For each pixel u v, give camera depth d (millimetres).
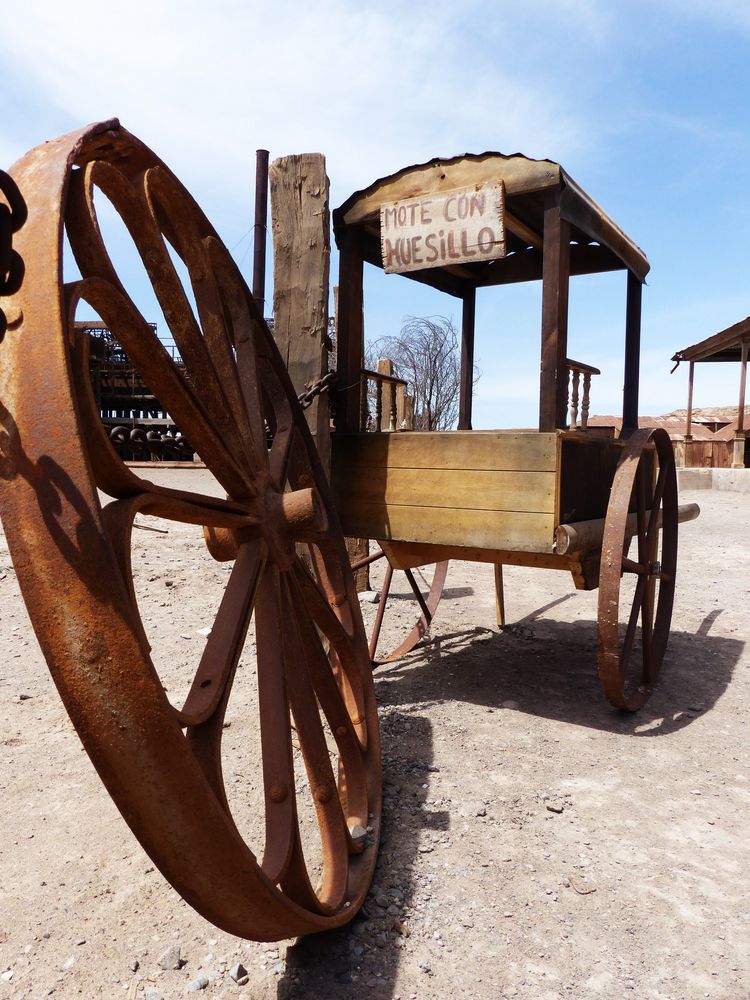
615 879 2607
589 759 3562
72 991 2086
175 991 2084
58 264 1554
